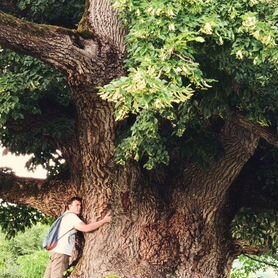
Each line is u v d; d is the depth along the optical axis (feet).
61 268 28.22
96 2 26.50
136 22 21.25
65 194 31.30
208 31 19.52
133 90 18.12
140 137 24.35
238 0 20.44
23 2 31.24
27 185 31.65
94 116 27.37
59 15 32.04
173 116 23.65
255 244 31.07
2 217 37.24
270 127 28.17
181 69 19.13
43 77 28.12
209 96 24.73
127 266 29.09
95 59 25.57
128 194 29.53
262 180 33.01
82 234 30.32
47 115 30.78
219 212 31.19
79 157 30.73
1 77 28.17
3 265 58.39
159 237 29.91
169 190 31.07
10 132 30.99
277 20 20.18
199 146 28.94
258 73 22.71
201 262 30.45
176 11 19.81
